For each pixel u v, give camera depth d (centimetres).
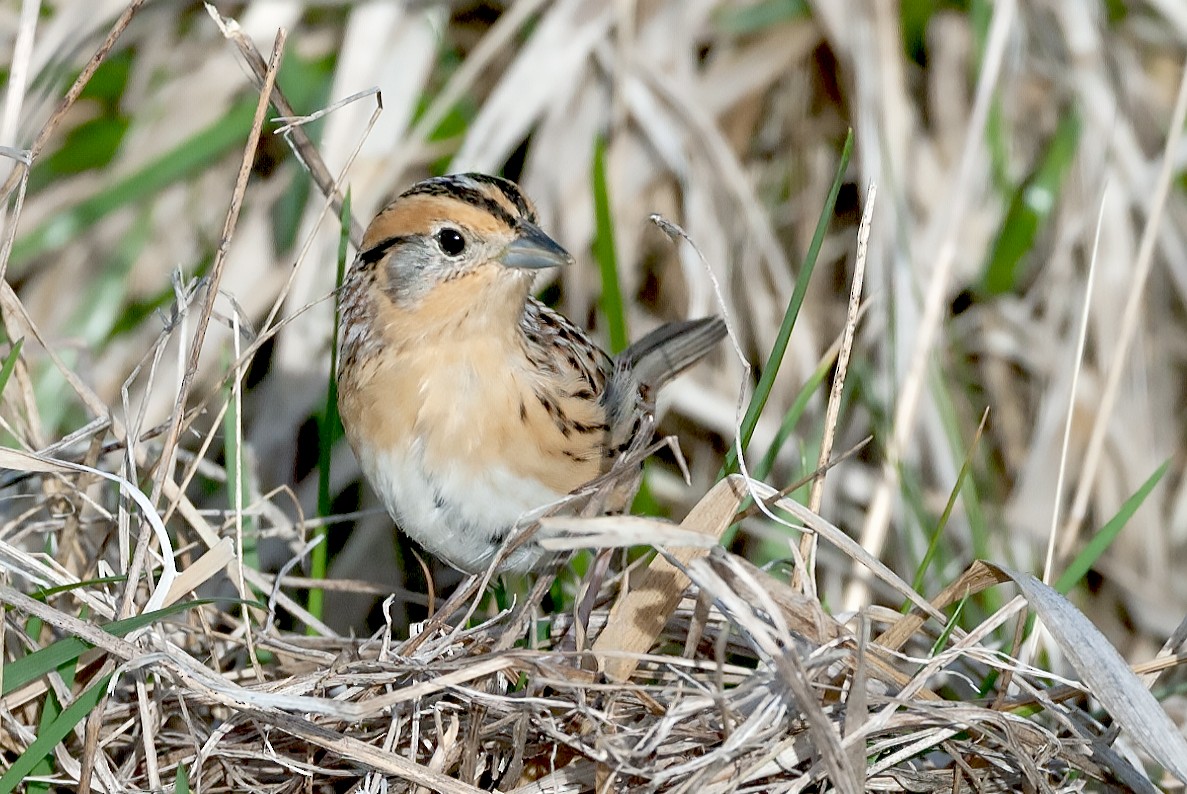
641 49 1194
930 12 1206
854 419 1158
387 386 855
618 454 894
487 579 758
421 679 737
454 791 696
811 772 693
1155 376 1200
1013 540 1152
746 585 706
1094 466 986
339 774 732
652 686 723
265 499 891
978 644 800
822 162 1214
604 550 761
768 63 1216
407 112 1160
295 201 1159
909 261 1126
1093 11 1201
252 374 1152
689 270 1160
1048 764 760
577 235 1162
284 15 1179
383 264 854
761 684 697
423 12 1179
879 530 983
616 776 697
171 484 810
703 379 1196
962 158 1094
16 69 901
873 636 795
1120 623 1187
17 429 909
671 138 1173
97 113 1166
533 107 1157
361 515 945
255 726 746
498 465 854
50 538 851
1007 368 1200
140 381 1135
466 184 851
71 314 1147
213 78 1173
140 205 1170
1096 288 1177
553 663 717
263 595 909
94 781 734
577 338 930
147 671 749
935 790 745
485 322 840
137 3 796
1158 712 682
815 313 1186
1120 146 1186
